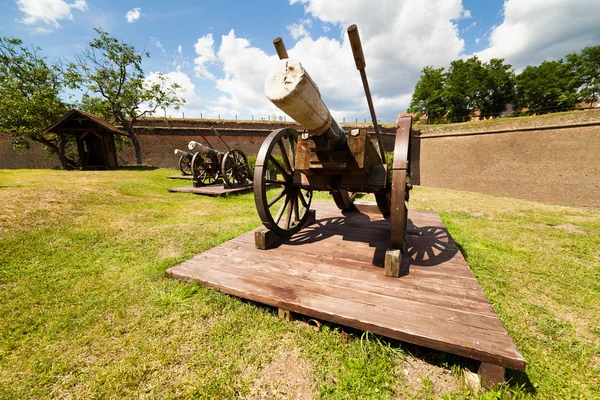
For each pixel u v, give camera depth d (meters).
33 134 12.16
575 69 24.23
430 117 26.75
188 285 1.94
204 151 7.52
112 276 2.16
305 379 1.24
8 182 5.21
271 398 1.15
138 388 1.18
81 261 2.44
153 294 1.88
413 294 1.63
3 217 3.13
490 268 2.44
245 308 1.73
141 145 14.71
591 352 1.42
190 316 1.65
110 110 15.35
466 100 24.12
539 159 9.35
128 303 1.78
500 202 6.40
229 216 4.34
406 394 1.17
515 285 2.13
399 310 1.46
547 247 3.02
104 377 1.22
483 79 23.30
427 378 1.25
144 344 1.42
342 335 1.48
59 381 1.21
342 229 3.13
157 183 7.64
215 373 1.26
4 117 11.60
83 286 2.00
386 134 14.33
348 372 1.27
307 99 1.64
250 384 1.21
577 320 1.71
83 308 1.72
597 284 2.15
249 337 1.49
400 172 1.89
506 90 23.98
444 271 1.96
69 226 3.31
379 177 2.35
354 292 1.66
